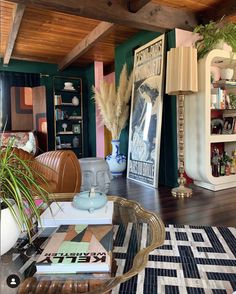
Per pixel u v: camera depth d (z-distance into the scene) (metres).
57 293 0.83
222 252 1.69
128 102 4.41
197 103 3.22
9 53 4.49
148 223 1.33
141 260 0.94
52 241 1.01
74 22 3.67
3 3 3.07
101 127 5.71
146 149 3.74
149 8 3.20
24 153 2.20
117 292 1.29
